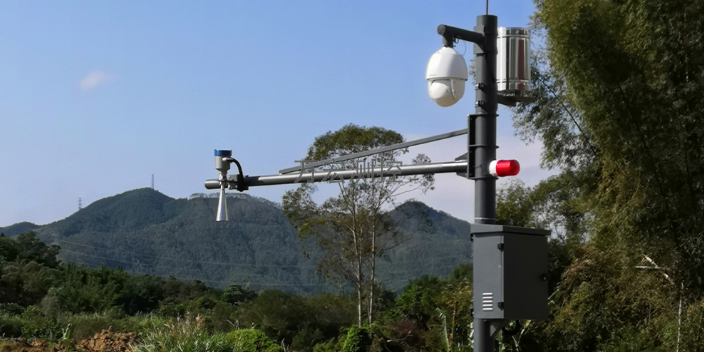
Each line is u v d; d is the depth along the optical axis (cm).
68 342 1997
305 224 3988
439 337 2178
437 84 624
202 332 1572
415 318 2848
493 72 621
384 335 2614
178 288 5806
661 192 1460
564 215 2348
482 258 604
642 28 1499
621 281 1642
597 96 1482
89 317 3045
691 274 1473
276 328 3891
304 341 3691
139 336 1947
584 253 1809
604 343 1738
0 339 2136
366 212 3828
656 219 1499
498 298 591
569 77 1530
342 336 3017
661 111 1429
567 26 1480
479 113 619
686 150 1438
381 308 4169
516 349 1830
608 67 1444
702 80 1417
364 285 3903
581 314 1750
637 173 1480
